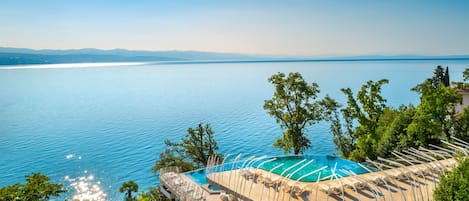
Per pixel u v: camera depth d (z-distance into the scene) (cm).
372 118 4216
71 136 8100
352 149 4447
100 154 6619
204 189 2539
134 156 6450
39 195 2395
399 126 3634
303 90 3991
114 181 5222
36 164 6097
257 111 11119
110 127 9075
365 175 2359
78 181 5259
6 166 6000
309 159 3130
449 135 3438
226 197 2231
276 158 3188
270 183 2289
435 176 2220
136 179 5288
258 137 7675
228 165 3048
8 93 18075
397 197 1972
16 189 2348
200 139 4269
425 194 1992
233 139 7556
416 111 3450
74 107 12812
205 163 4097
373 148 3788
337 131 4569
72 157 6450
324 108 4256
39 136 8125
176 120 9900
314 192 2103
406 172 2261
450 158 2653
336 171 2680
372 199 1962
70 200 4506
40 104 13738
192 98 15088
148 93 17475
